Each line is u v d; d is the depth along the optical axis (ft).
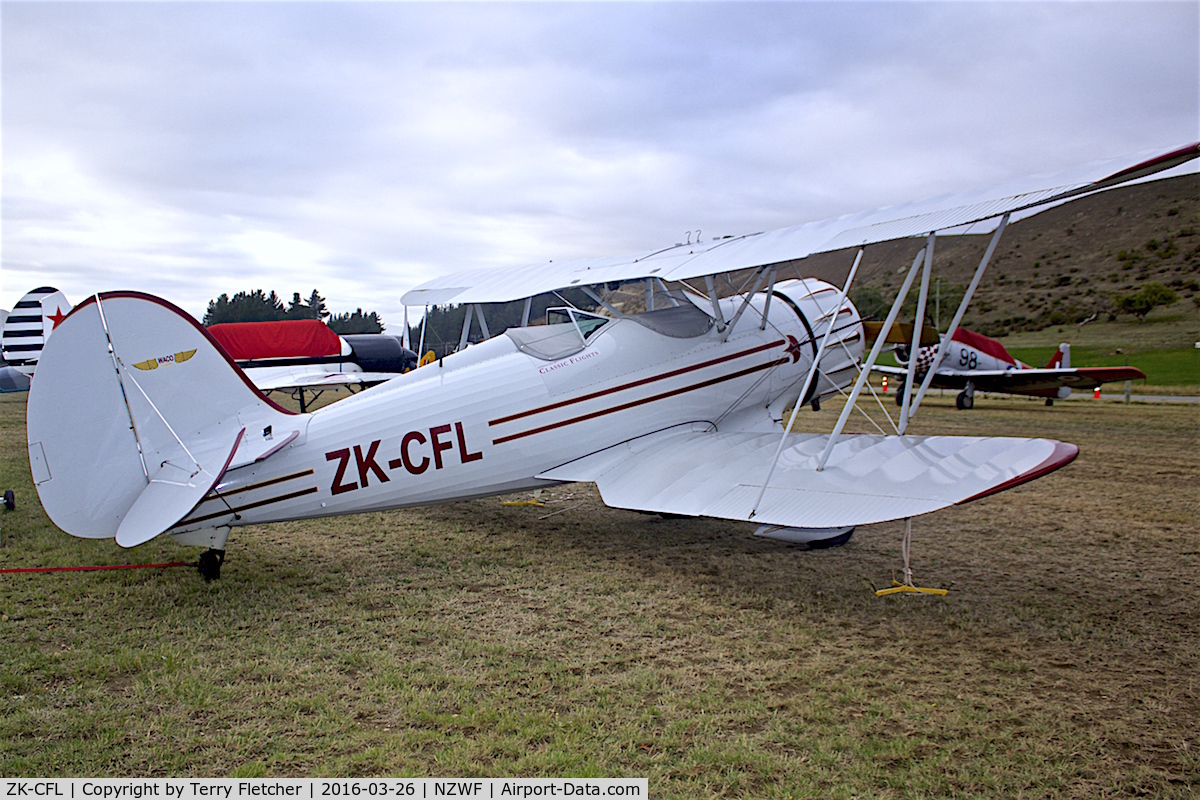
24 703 11.49
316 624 15.06
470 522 24.52
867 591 17.21
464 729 10.78
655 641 14.15
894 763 9.86
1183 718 11.05
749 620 15.30
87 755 9.98
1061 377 58.18
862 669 12.85
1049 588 17.37
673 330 23.17
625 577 18.30
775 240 19.93
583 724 10.77
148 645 13.85
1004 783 9.36
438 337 50.37
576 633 14.55
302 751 10.13
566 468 21.04
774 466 18.06
